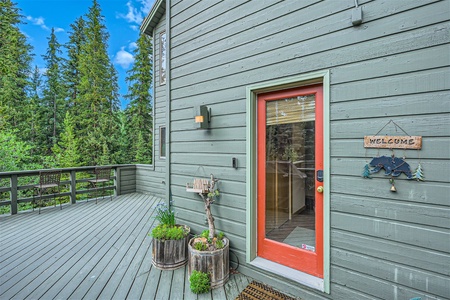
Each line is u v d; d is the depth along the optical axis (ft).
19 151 29.25
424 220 4.78
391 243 5.13
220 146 8.44
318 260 6.39
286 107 7.17
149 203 18.29
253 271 7.39
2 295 6.34
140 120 45.29
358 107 5.56
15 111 37.70
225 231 8.23
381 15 5.28
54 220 13.69
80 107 43.88
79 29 50.01
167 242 7.87
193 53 9.44
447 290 4.54
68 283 6.98
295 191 6.97
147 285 6.91
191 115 9.52
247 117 7.63
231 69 8.11
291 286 6.55
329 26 6.01
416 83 4.88
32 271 7.69
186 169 9.73
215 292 6.63
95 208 16.65
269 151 7.53
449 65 4.58
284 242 7.17
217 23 8.56
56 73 47.83
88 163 39.45
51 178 16.38
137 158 44.39
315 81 6.34
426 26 4.79
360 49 5.54
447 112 4.58
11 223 13.06
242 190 7.77
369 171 5.39
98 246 9.84
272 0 7.10
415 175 4.86
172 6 10.42
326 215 5.98
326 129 6.00
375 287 5.29
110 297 6.31
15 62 38.86
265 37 7.23
